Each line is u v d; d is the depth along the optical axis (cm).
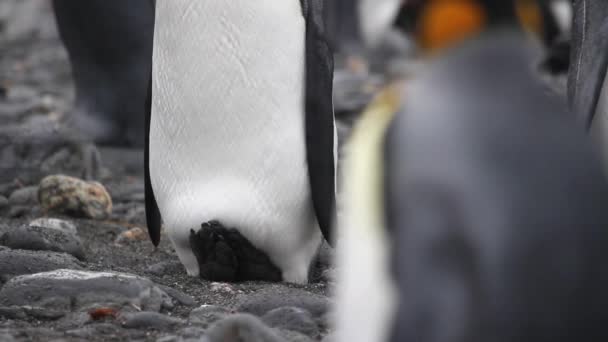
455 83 642
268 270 1538
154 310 1298
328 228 1509
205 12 1412
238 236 1473
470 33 649
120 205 2259
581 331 600
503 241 593
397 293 608
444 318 588
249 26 1416
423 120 630
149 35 3312
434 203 604
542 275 595
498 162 610
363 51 5631
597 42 1545
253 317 1034
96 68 3350
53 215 2091
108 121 3369
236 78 1427
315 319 1264
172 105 1462
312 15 1482
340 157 2850
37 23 6869
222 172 1462
